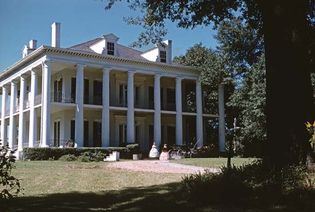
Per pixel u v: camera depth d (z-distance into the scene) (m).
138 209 9.19
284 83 10.37
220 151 43.00
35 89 37.66
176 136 43.22
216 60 42.84
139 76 43.72
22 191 12.69
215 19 14.80
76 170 20.53
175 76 43.28
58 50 34.97
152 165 24.38
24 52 40.75
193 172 19.19
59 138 39.12
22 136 39.34
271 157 10.27
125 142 39.81
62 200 10.85
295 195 8.26
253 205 8.28
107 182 15.36
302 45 10.48
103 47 38.22
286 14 10.47
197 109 44.94
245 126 40.88
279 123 10.29
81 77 36.38
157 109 41.69
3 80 45.34
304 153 9.82
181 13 14.62
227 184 9.15
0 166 6.91
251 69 39.78
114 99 41.47
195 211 8.40
